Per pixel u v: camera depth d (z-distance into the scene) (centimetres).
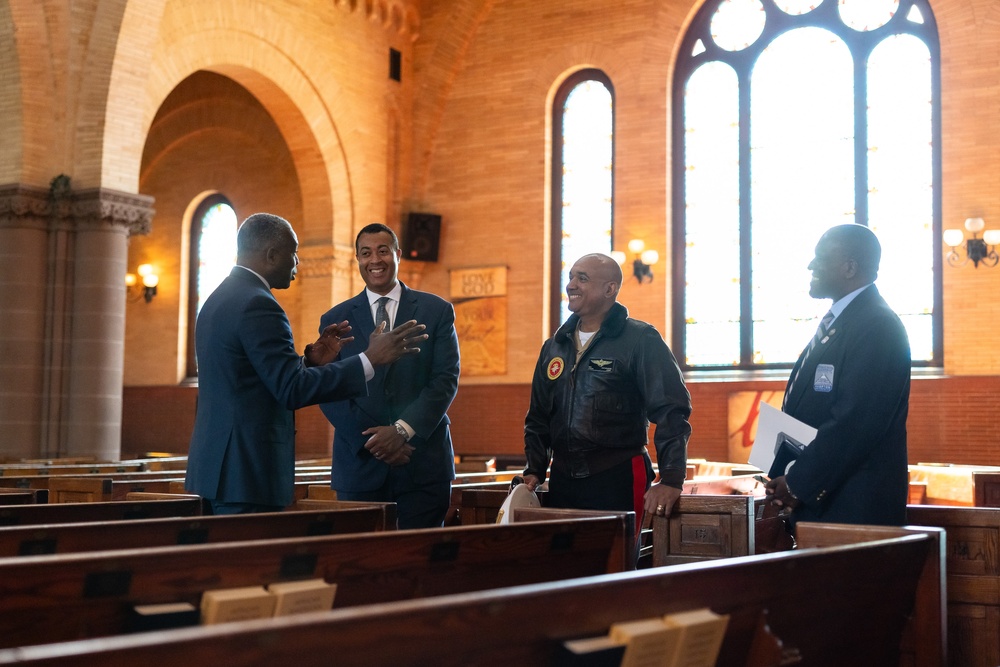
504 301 2025
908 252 1767
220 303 472
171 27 1683
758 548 739
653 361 518
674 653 254
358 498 543
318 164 1969
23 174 1507
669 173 1933
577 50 2000
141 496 520
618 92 1964
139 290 2364
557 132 2042
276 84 1878
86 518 470
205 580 286
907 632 367
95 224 1526
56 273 1530
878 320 457
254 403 466
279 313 471
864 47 1830
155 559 275
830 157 1842
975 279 1677
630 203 1938
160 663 177
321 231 1988
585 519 410
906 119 1788
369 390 545
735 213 1905
